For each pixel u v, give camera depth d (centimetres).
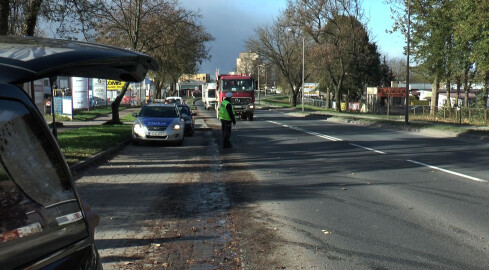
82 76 285
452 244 562
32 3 1177
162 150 1616
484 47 2559
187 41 3122
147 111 1891
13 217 177
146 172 1124
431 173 1103
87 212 270
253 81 3566
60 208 200
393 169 1168
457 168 1181
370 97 6206
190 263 498
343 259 509
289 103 9462
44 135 204
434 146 1736
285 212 725
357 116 4266
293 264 495
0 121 181
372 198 826
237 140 1995
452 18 3098
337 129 2681
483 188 916
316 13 5241
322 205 773
